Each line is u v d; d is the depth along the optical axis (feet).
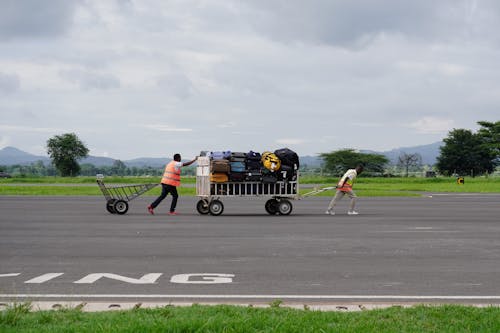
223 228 51.06
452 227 52.49
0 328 17.42
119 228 50.90
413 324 18.15
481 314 19.30
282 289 25.00
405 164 483.51
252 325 17.63
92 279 27.14
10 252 36.09
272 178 66.03
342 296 23.67
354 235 45.73
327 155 624.59
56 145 580.71
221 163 64.64
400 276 28.14
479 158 546.26
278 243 40.60
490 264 31.81
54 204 85.61
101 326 17.25
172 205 67.36
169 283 26.20
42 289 24.88
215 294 23.91
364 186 193.47
